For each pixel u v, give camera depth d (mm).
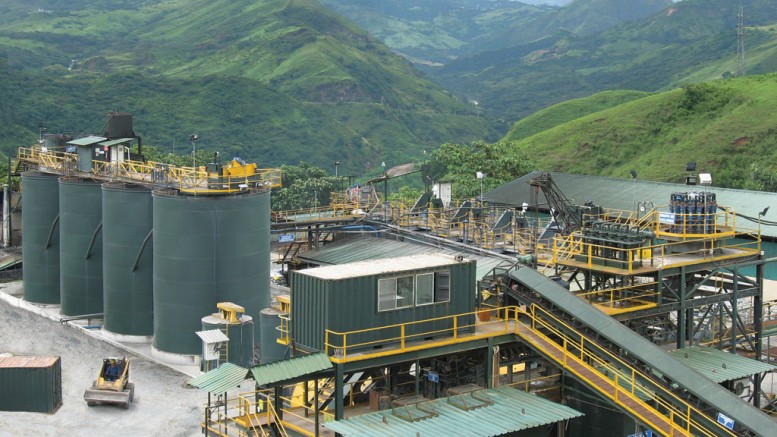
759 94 179375
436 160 137375
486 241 63188
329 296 35938
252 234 60375
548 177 59938
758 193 80812
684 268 46719
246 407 39500
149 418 48062
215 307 59031
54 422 47281
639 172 168750
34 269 76500
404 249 66688
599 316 40188
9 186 94000
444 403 37438
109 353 60938
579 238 49062
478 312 42281
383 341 37094
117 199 63812
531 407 37156
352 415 38438
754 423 34969
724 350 50156
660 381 38469
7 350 59844
